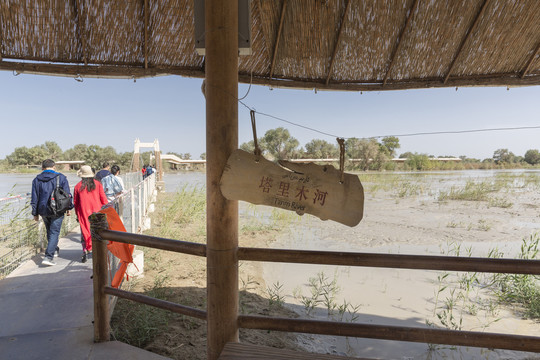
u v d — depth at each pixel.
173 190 21.72
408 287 5.02
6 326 3.16
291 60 3.75
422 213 10.89
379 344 3.63
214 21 1.90
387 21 3.41
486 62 3.59
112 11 3.22
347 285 5.12
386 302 4.52
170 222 9.57
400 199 14.06
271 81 3.89
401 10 3.33
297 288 5.05
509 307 4.34
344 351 3.50
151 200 13.41
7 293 4.01
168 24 3.36
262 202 1.90
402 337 1.90
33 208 5.01
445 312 4.06
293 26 3.44
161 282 4.99
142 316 3.77
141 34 3.41
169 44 3.50
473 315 4.12
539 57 3.47
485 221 9.48
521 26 3.25
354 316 4.11
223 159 1.96
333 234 8.40
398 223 9.45
